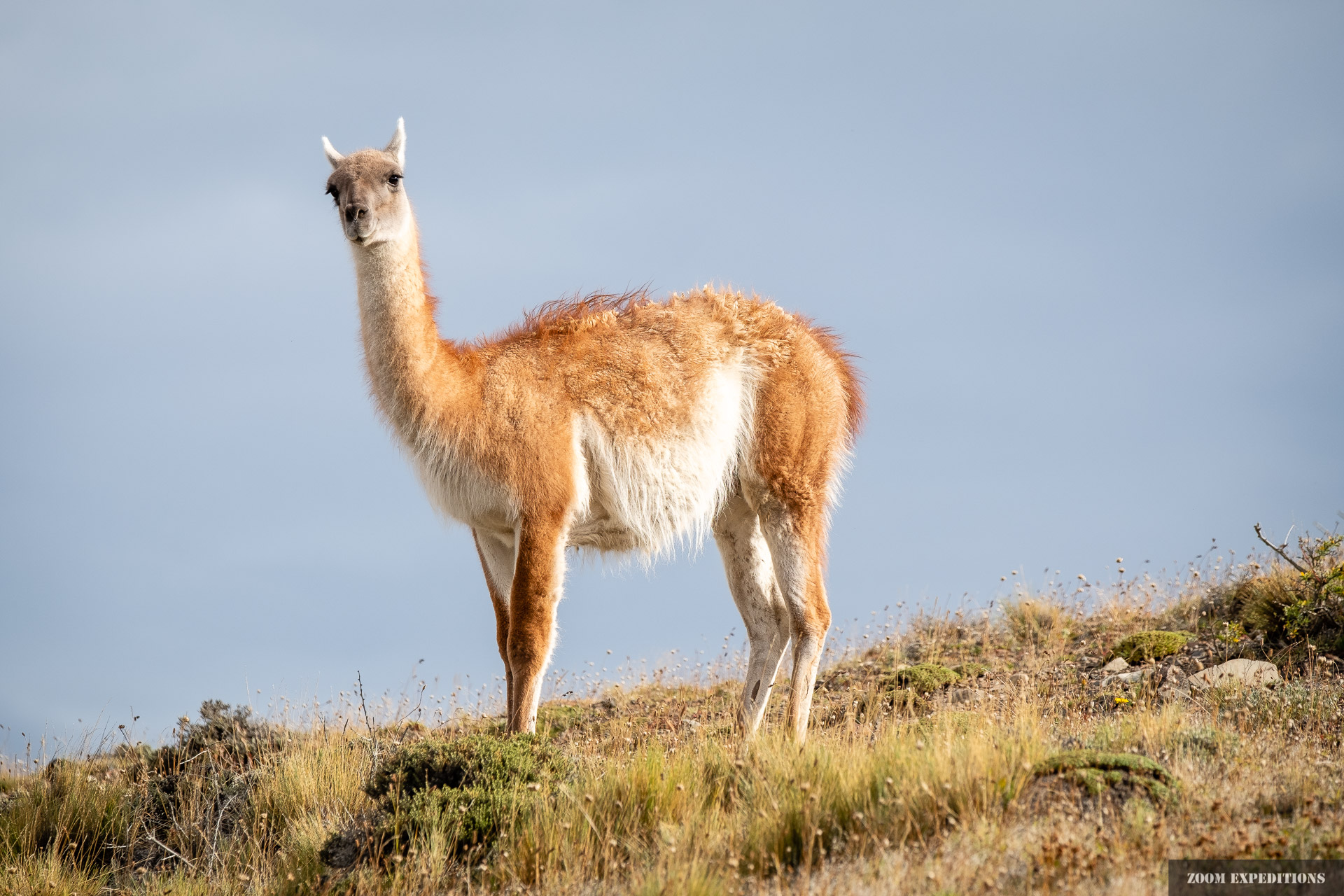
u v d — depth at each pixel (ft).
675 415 110.32
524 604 101.91
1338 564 126.21
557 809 84.07
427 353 103.50
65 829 102.32
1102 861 60.85
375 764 104.22
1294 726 90.99
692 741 106.83
